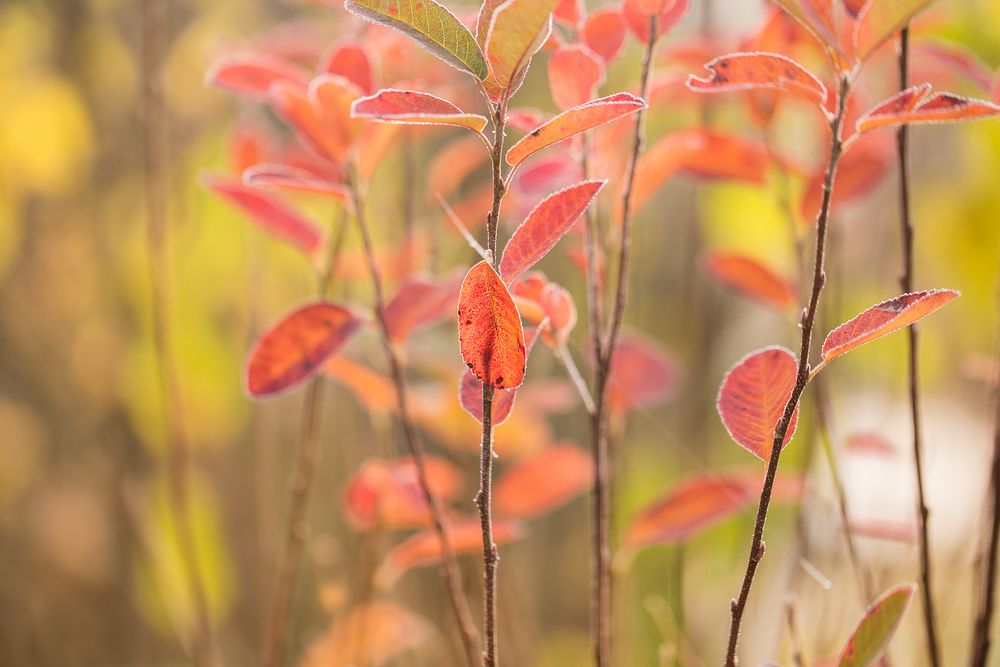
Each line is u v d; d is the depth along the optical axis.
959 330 1.75
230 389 1.69
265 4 1.86
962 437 1.78
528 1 0.89
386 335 1.06
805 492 1.14
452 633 1.21
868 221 1.62
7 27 1.81
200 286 1.66
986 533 1.06
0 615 1.84
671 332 1.73
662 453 1.68
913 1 0.92
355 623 1.21
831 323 1.19
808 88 0.94
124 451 1.70
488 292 0.90
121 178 1.88
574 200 0.92
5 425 1.97
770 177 1.17
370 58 1.09
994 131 1.46
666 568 1.38
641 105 0.89
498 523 1.10
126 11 1.86
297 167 1.17
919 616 1.22
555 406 1.24
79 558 1.87
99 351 1.85
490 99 0.91
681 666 1.15
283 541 1.61
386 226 1.50
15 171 1.83
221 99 1.77
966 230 1.60
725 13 1.43
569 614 1.74
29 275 1.93
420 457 1.05
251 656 1.69
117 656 1.76
